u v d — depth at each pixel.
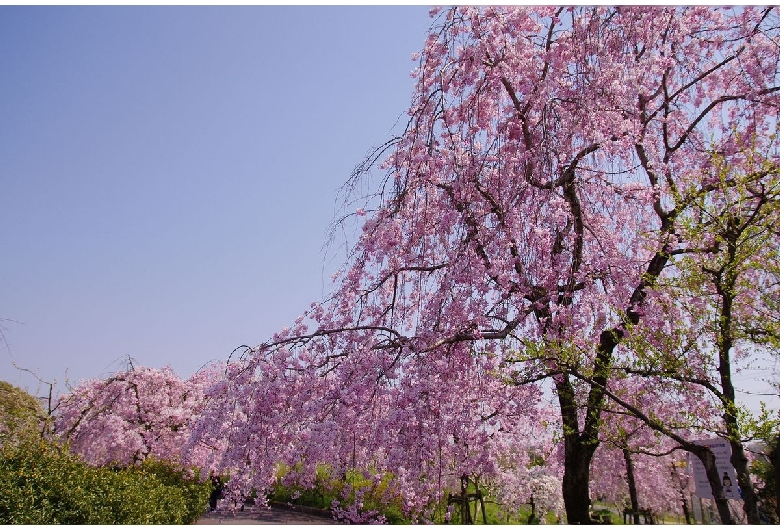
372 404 6.21
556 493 13.47
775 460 5.54
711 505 14.12
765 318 6.03
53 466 7.87
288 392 6.45
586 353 6.23
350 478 6.55
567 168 6.67
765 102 7.68
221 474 7.07
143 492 9.27
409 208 6.79
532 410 7.05
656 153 7.83
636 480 14.11
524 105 6.91
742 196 6.07
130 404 14.02
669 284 6.41
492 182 6.59
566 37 6.70
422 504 6.22
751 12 7.80
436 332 6.30
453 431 5.97
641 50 7.88
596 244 7.04
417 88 6.73
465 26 6.37
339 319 7.27
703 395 6.84
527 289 6.32
